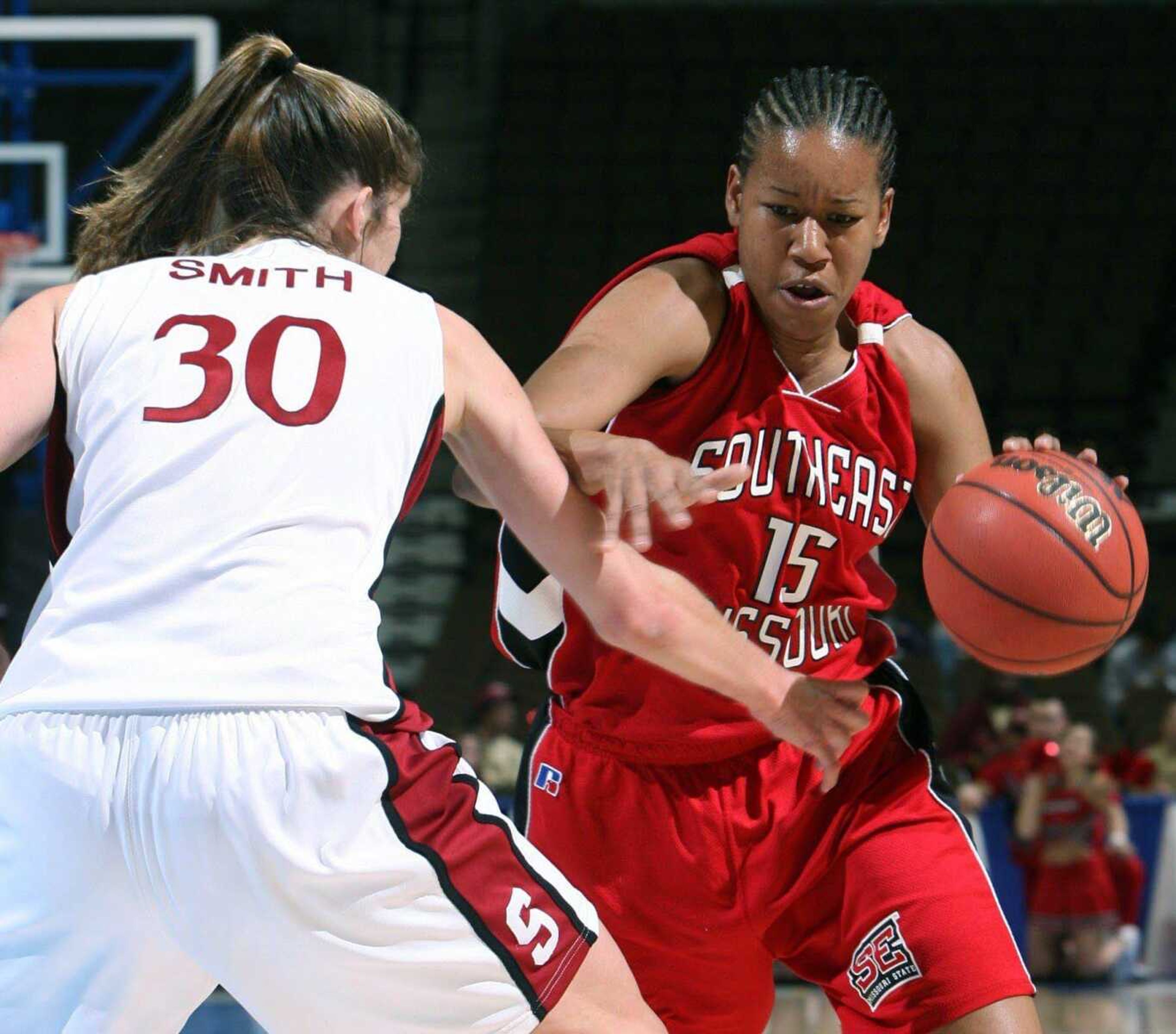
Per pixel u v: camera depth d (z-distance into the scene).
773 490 7.39
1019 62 47.03
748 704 6.35
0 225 26.72
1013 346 42.16
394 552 40.75
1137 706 34.31
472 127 46.00
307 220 6.28
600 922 6.38
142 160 6.47
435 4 48.12
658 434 7.47
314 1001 5.45
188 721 5.23
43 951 5.32
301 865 5.20
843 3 48.31
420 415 5.82
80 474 5.64
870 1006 7.27
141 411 5.57
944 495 7.50
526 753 8.14
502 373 6.11
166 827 5.17
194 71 24.59
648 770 7.62
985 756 26.70
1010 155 45.31
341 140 6.27
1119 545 6.89
